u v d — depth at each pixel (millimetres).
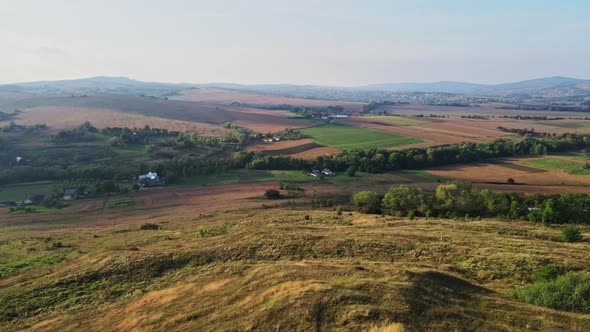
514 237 41969
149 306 27469
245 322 21281
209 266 35094
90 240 54094
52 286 33281
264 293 24625
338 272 26906
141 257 38156
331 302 21312
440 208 64812
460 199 64812
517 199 67375
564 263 30328
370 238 39812
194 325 22828
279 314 21156
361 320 19578
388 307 20438
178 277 33344
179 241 46656
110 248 46031
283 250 37594
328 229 47094
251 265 33281
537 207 62156
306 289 23109
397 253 35781
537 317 20641
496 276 29562
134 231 58469
